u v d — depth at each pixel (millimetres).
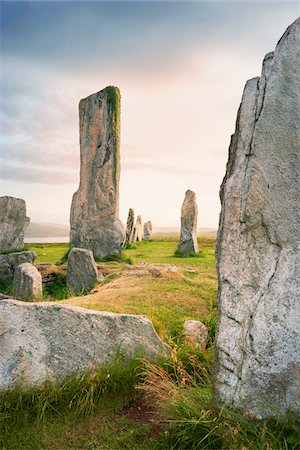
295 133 3754
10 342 4309
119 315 5156
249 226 3734
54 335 4562
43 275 14125
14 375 4156
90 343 4758
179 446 3504
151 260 18625
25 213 20234
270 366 3639
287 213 3734
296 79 3789
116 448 3652
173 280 10312
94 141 20750
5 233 19266
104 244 19484
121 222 20031
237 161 3936
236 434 3373
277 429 3531
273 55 3961
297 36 3828
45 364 4379
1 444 3607
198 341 6000
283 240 3725
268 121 3771
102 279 12883
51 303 4809
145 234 35750
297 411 3541
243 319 3764
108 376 4457
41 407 4031
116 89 20422
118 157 20297
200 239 32344
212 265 16344
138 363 4805
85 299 8148
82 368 4559
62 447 3668
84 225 20438
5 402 3949
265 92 3830
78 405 4152
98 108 20734
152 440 3713
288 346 3621
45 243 29625
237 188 3816
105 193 19984
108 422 4070
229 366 3775
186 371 4945
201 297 8602
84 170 21094
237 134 4023
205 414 3486
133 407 4367
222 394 3775
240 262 3793
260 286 3736
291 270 3684
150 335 5273
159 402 4176
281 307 3666
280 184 3750
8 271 14898
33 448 3621
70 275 13141
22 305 4566
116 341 4961
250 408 3641
